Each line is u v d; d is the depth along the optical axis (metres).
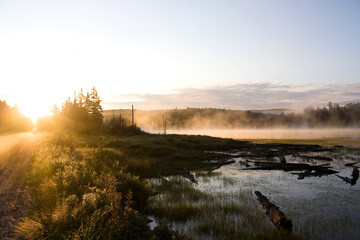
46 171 13.30
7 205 9.77
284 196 16.55
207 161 31.14
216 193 17.05
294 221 12.02
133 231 7.67
